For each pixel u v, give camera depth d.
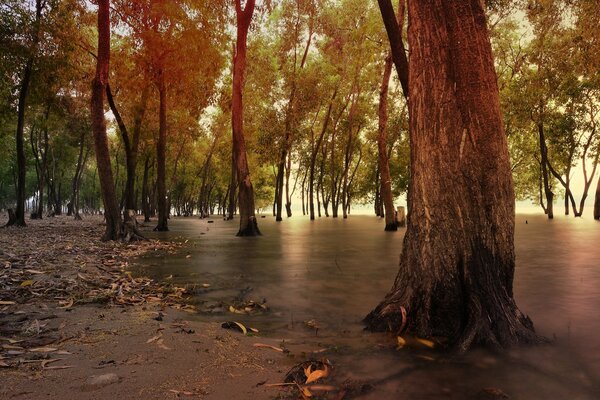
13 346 3.46
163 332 3.97
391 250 12.63
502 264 4.12
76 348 3.46
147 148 41.56
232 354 3.46
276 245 14.45
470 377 3.04
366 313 5.09
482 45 4.32
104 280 7.19
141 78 24.45
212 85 24.39
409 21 4.69
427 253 4.23
